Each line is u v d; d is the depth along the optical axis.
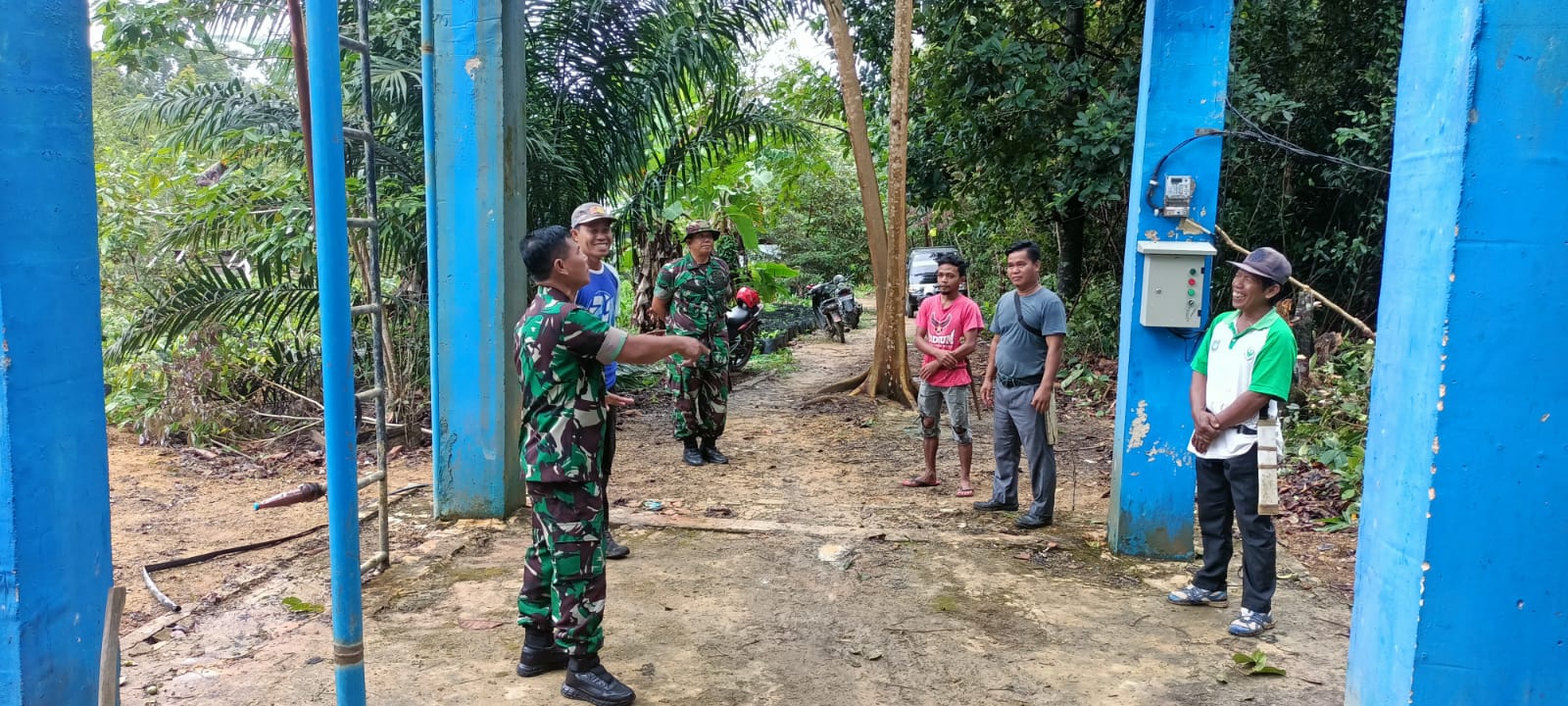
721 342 6.68
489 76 4.88
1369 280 10.02
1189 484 4.59
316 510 5.43
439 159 4.99
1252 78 9.05
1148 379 4.55
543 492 3.06
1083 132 9.51
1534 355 1.83
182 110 6.75
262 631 3.67
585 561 3.07
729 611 3.97
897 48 9.11
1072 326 11.67
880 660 3.50
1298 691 3.25
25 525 1.97
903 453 7.23
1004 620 3.89
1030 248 5.05
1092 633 3.76
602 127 8.54
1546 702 1.92
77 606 2.12
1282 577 4.43
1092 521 5.35
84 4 2.08
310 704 3.09
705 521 5.25
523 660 3.32
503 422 5.14
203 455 6.63
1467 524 1.89
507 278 5.09
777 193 16.73
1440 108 1.89
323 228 2.30
